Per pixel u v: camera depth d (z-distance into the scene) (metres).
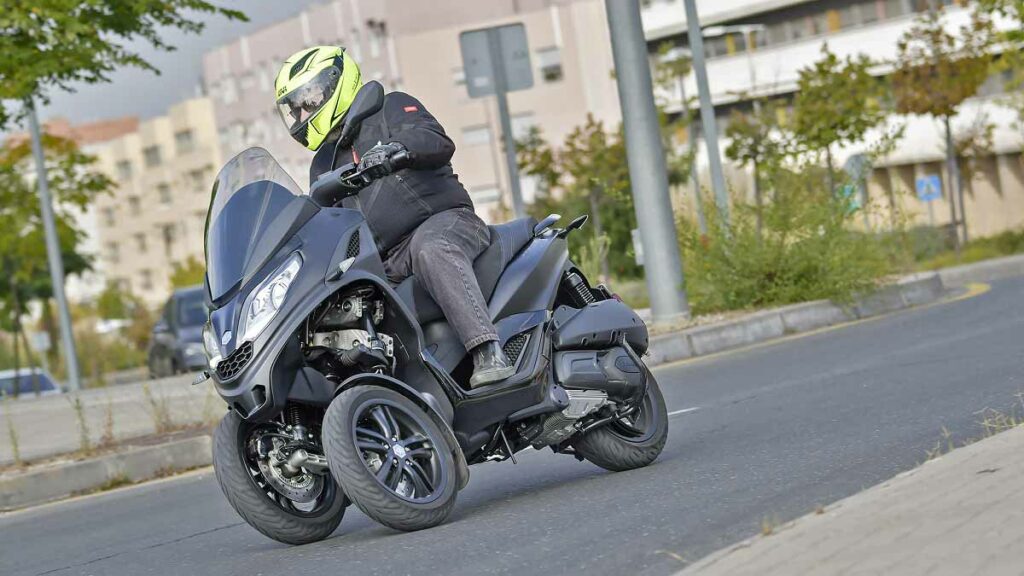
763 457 7.77
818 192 18.77
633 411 7.95
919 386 10.16
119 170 125.38
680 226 18.84
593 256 17.47
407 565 5.88
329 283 6.34
